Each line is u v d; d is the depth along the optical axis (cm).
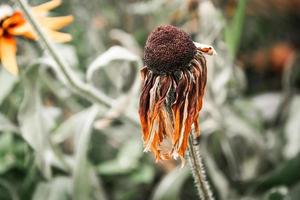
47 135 44
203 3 51
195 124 28
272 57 70
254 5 68
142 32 63
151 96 27
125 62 53
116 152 55
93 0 62
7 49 39
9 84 47
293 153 52
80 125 45
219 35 53
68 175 49
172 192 48
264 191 48
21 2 37
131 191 53
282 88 67
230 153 52
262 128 54
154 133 28
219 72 51
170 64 27
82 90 42
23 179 48
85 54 59
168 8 58
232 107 54
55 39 41
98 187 48
